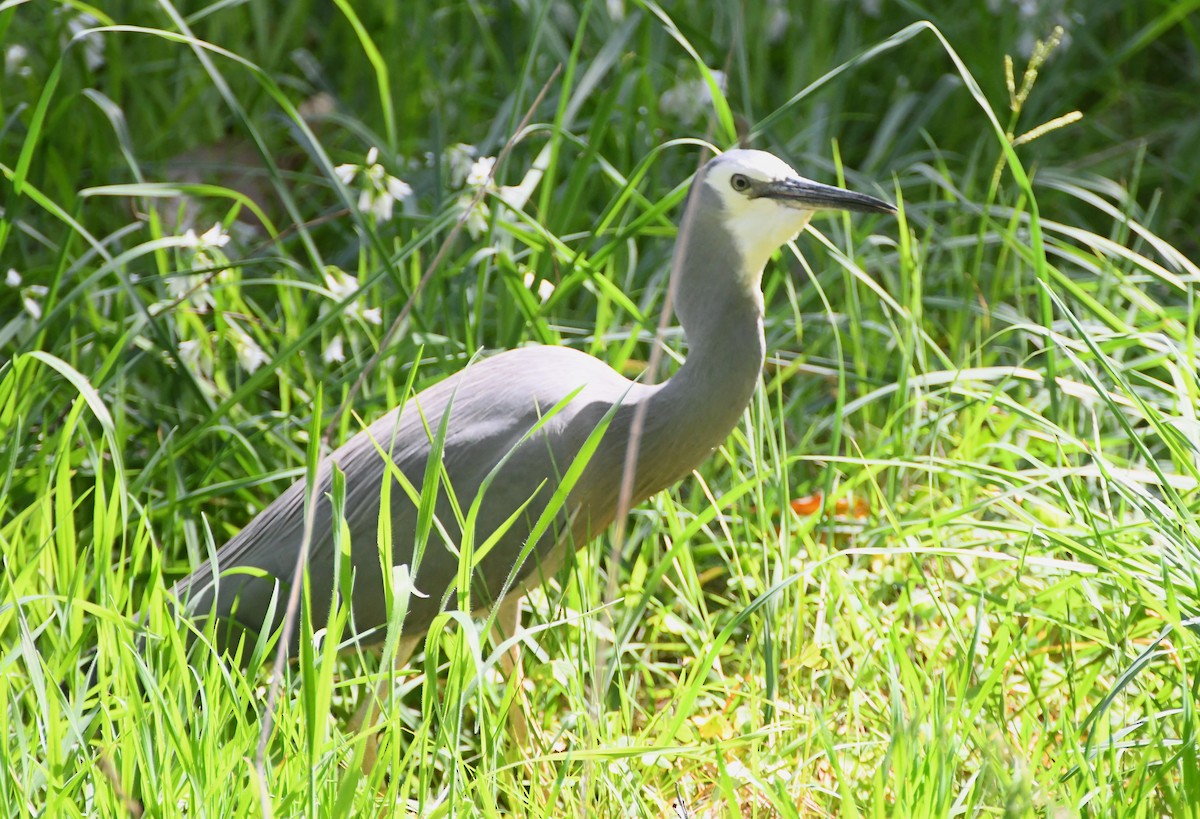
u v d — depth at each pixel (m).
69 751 5.70
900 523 7.62
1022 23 11.82
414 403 7.22
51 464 7.49
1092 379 6.61
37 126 7.59
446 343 8.36
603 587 7.86
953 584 6.93
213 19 11.36
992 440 8.45
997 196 11.04
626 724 6.58
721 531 8.50
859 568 7.91
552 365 7.12
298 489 7.19
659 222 9.64
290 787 5.36
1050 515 7.66
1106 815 5.34
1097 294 9.40
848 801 5.33
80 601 5.67
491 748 6.35
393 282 8.77
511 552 6.86
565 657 7.05
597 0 11.34
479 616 7.23
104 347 8.84
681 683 6.71
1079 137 11.92
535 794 6.01
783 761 6.34
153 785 5.22
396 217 9.55
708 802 6.10
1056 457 7.96
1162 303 10.02
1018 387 9.04
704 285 6.95
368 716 5.53
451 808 5.32
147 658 5.77
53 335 9.16
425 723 5.61
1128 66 12.55
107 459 8.55
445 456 6.88
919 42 12.15
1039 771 5.81
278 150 11.45
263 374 7.95
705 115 10.88
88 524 8.17
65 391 8.70
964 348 9.16
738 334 6.95
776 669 6.74
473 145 11.01
